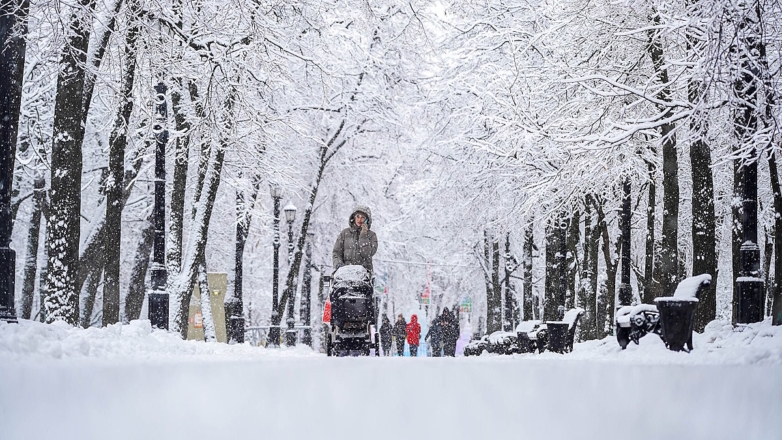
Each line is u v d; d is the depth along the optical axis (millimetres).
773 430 4766
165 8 26875
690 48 27172
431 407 6062
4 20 16562
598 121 28844
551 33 32219
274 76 30219
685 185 43250
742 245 19859
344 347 19719
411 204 48094
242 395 6926
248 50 28734
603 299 37438
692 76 24062
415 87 47781
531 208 33281
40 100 33812
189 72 30562
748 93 22219
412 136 50688
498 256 50594
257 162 38719
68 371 9602
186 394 7020
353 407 6062
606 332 36469
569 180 28906
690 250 45500
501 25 39062
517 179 37156
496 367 11062
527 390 7523
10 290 16141
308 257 54125
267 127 31812
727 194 40656
